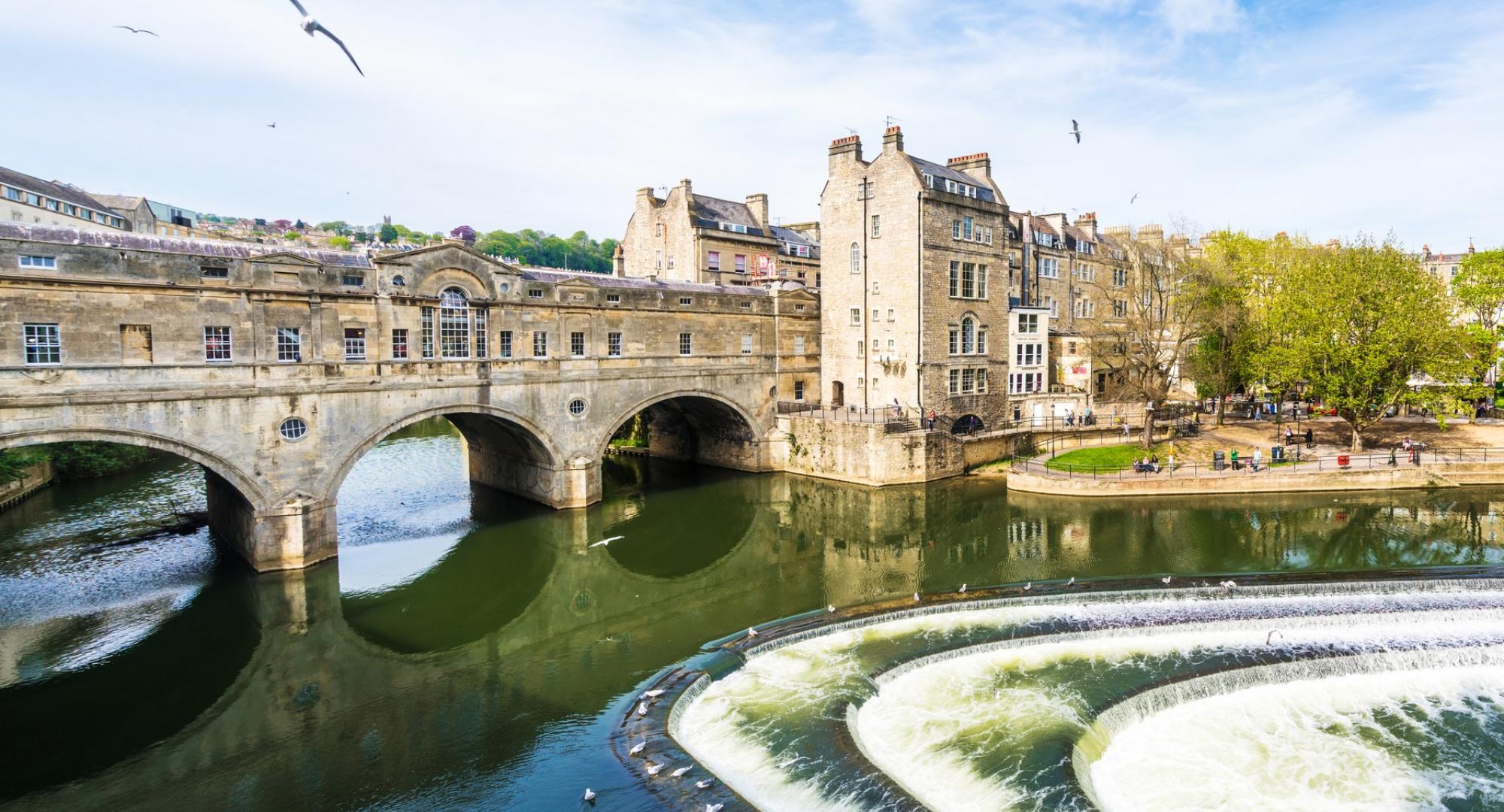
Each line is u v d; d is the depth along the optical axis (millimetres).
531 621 31312
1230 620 26531
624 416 47250
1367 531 37906
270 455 33125
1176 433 54438
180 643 28781
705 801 17703
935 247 52906
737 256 70375
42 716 23859
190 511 44250
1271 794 18750
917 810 16906
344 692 25266
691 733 21031
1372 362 46156
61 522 41781
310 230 183000
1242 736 21062
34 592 32594
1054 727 20656
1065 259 72812
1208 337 56031
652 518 45156
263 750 21719
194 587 33094
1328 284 49969
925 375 52625
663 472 57125
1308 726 21516
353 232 186125
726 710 22078
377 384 35969
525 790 18828
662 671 25234
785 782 18453
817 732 20594
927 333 52656
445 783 19625
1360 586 29500
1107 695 22234
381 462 61250
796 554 38500
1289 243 64188
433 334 39000
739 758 19641
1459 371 48188
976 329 56781
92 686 25703
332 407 34812
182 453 30797
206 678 26297
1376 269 48781
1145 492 45125
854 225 55906
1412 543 36062
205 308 31578
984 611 28438
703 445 59844
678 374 49844
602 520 44219
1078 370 63875
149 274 30281
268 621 30844
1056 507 43875
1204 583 30172
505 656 27750
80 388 28328
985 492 47875
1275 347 50938
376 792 19453
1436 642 25375
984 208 56844
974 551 36969
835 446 52156
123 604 31594
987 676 23625
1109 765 19781
